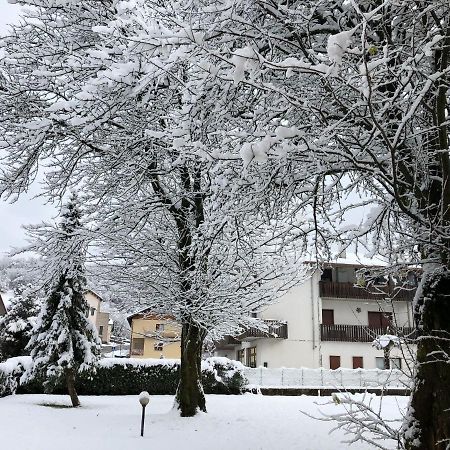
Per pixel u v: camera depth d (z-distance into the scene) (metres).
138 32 4.88
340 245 6.73
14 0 7.80
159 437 9.59
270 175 5.08
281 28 5.20
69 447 8.36
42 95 8.12
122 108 7.03
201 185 9.96
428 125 5.11
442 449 4.83
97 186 10.42
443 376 4.98
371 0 4.86
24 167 8.49
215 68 4.34
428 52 3.80
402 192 5.48
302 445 8.89
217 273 11.81
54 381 15.84
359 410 4.54
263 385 26.19
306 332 31.97
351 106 4.29
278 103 5.03
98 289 14.62
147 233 12.43
